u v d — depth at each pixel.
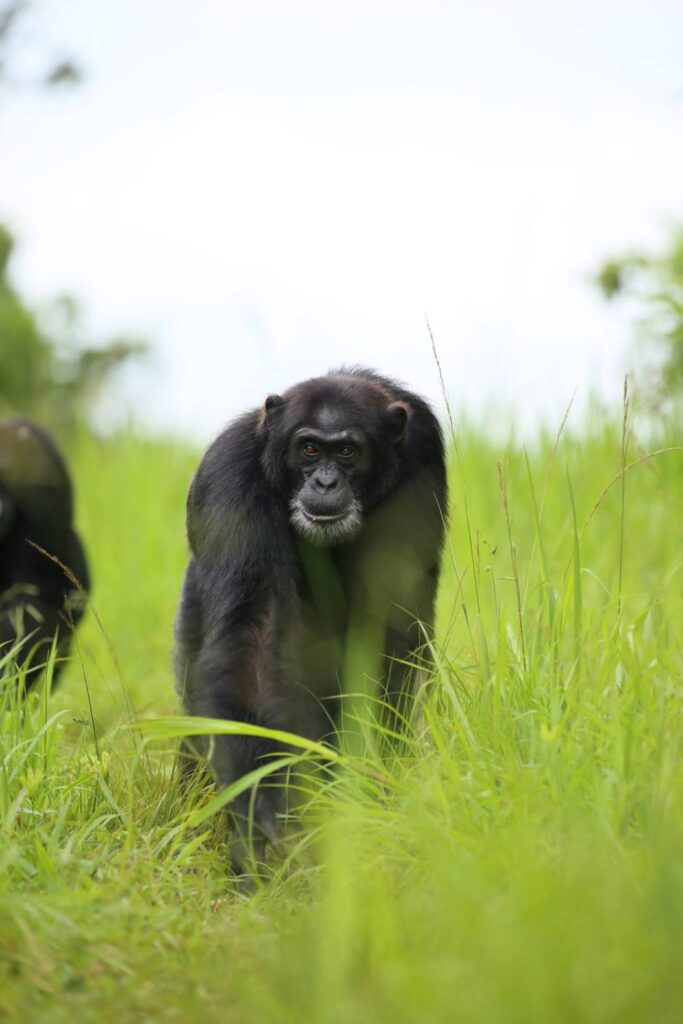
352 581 14.45
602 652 12.20
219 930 9.61
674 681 11.74
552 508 22.88
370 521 14.57
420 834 9.88
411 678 13.33
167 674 22.31
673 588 17.19
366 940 8.49
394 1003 7.64
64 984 8.65
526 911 8.10
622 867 8.87
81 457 35.12
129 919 9.55
